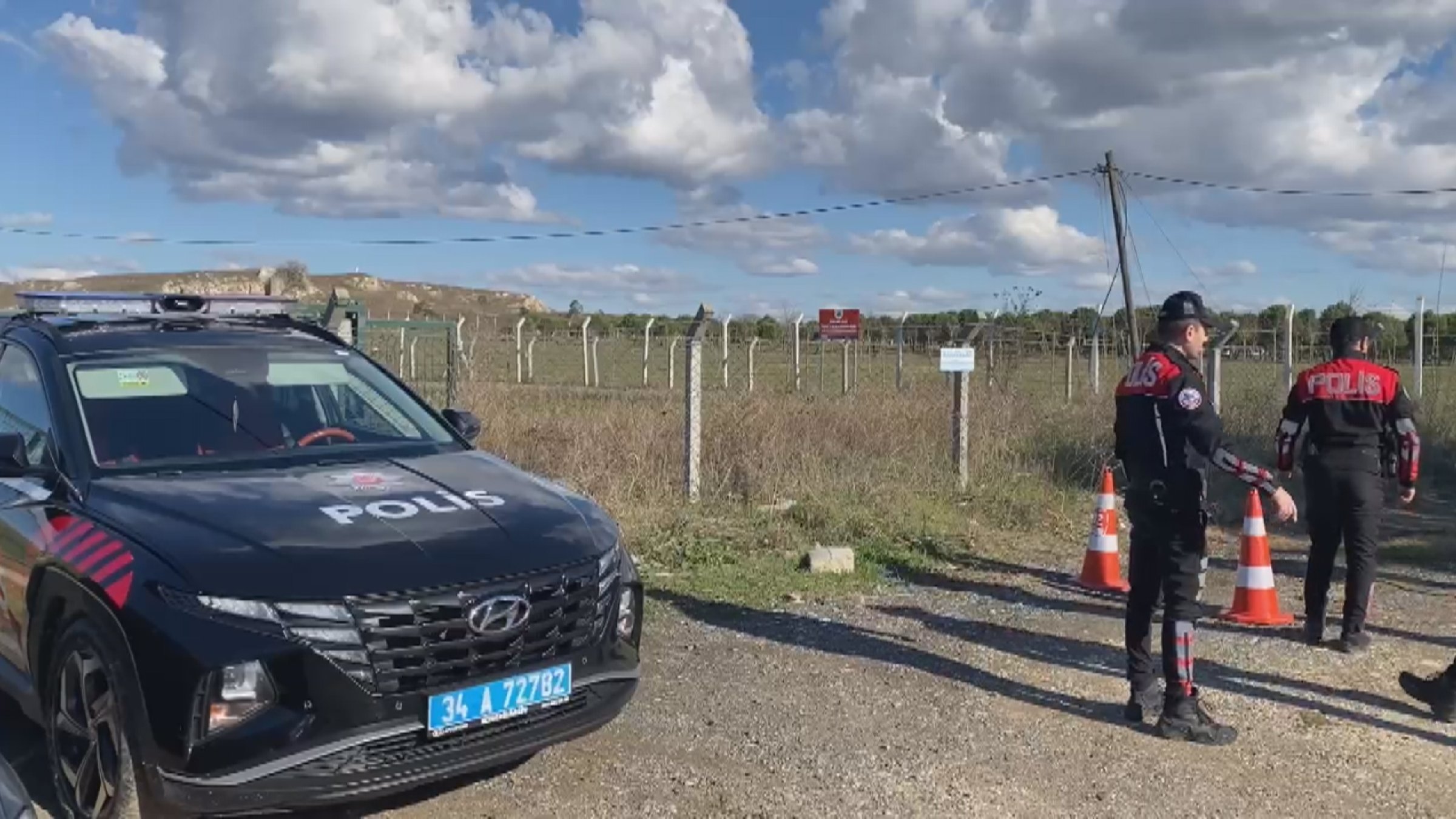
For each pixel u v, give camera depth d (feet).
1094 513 26.76
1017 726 17.37
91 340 16.57
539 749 13.25
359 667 11.79
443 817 13.80
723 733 16.74
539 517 14.10
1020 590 25.99
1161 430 16.85
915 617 23.41
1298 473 41.14
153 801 11.63
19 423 16.02
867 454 37.96
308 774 11.59
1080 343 58.29
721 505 32.60
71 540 13.07
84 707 12.74
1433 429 47.57
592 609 13.66
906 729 17.08
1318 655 21.24
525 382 61.98
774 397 44.57
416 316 68.28
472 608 12.39
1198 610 17.17
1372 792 15.16
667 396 51.80
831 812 14.21
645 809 14.15
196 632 11.49
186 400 15.98
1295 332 50.60
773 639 21.58
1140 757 16.25
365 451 16.19
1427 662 20.90
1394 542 31.73
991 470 37.93
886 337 66.03
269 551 12.20
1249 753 16.46
